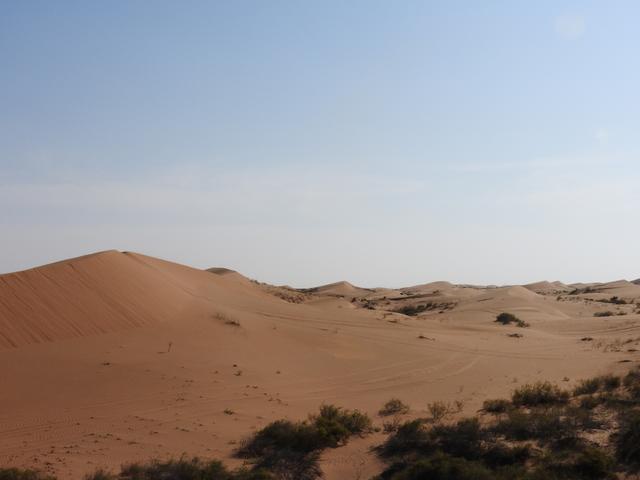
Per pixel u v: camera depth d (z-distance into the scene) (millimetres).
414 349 40031
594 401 21375
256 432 19625
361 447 18578
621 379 26578
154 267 55594
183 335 35125
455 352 39656
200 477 15391
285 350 35688
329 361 34188
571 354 39250
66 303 34188
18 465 16234
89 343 31031
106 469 16219
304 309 57438
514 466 15578
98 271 39531
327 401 25406
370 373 32000
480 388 28141
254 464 17016
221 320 40094
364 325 50500
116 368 27297
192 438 19328
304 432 18453
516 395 23844
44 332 30984
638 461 15297
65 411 21719
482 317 73938
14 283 33875
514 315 73125
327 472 16734
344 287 152625
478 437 17625
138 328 35125
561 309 83812
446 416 21797
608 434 17344
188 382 26250
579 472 14953
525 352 40625
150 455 17562
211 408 22922
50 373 25891
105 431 19703
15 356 27609
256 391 25969
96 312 34750
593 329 57625
